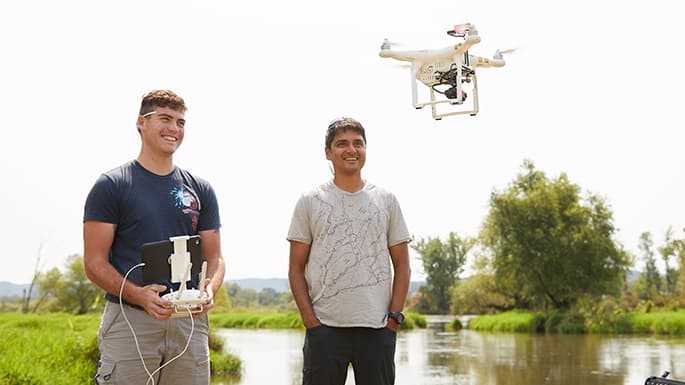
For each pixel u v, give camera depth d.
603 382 11.87
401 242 4.28
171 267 3.22
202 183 3.79
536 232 38.28
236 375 13.25
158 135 3.53
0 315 25.44
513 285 40.38
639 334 30.50
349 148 4.19
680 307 41.16
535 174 40.28
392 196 4.34
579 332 33.22
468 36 4.21
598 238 37.50
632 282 64.44
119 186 3.45
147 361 3.38
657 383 4.05
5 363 8.02
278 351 20.38
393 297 4.19
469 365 15.28
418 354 18.75
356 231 4.12
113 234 3.45
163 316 3.18
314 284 4.12
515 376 12.91
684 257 44.50
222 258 3.75
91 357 10.41
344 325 4.01
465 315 66.88
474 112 4.47
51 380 8.07
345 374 4.06
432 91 4.49
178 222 3.54
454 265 86.38
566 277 37.66
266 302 117.25
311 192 4.28
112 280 3.30
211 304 3.31
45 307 41.44
